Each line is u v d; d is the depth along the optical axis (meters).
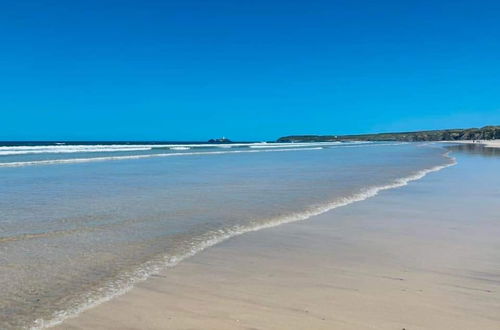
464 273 6.14
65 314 4.70
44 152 47.75
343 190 14.99
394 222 9.73
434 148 70.75
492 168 24.94
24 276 5.91
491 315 4.71
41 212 10.72
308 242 7.93
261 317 4.65
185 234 8.46
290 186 16.14
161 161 32.50
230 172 22.48
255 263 6.61
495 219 10.09
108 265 6.44
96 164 28.62
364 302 5.06
